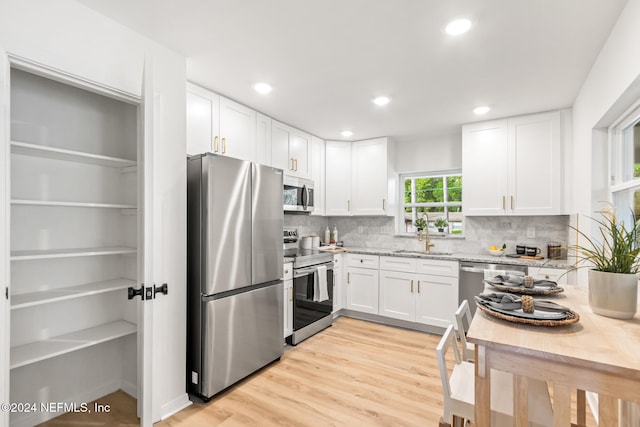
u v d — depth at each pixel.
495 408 1.25
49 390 1.96
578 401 1.64
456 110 3.15
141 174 1.81
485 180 3.46
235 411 2.05
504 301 1.41
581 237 2.62
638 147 1.88
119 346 2.30
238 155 2.93
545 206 3.14
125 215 2.26
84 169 2.11
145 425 1.50
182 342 2.13
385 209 4.14
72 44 1.61
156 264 1.97
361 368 2.64
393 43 1.96
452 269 3.35
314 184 4.13
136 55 1.86
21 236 1.84
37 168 1.91
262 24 1.79
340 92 2.72
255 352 2.52
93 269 2.14
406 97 2.83
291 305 3.11
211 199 2.20
